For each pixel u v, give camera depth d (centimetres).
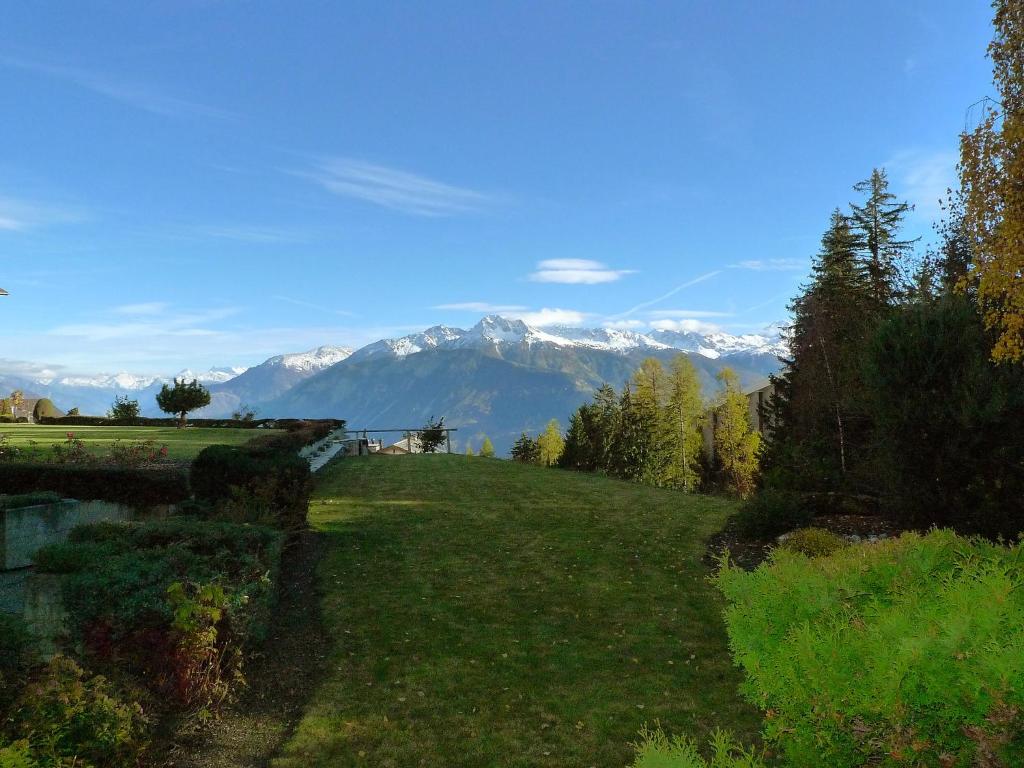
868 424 2131
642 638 913
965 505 1198
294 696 746
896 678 253
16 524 1191
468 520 1712
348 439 4328
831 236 3956
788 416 3638
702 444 7162
